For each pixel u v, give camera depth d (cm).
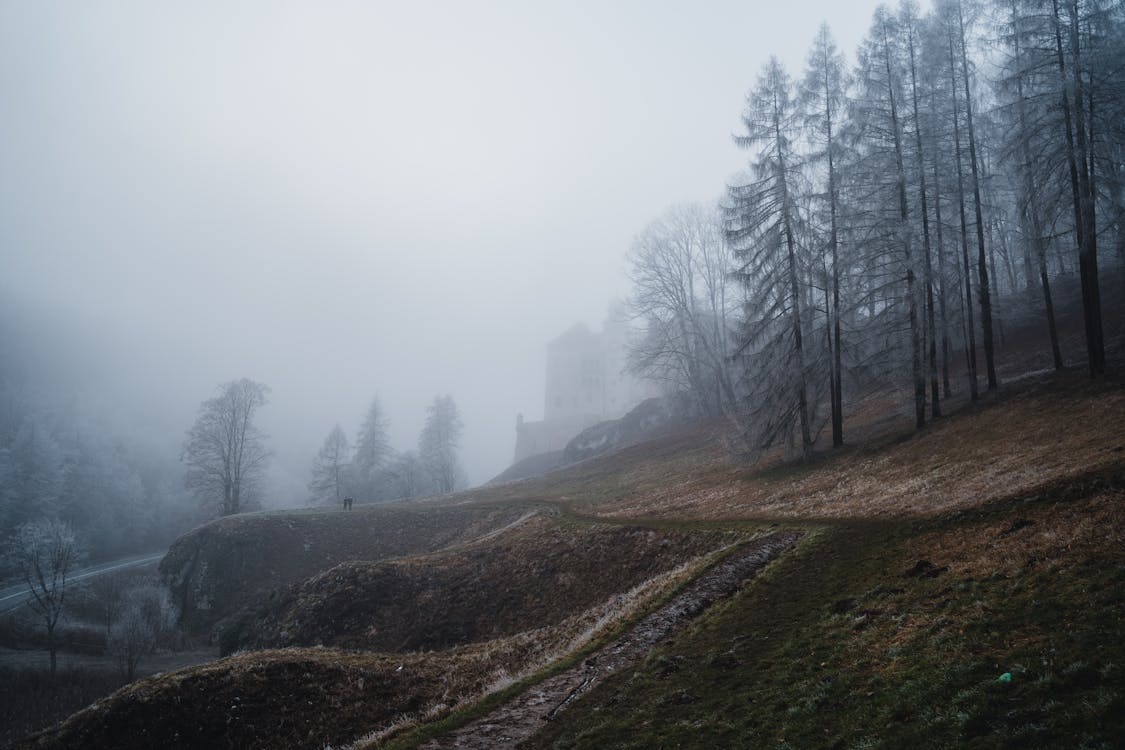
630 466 5306
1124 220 2517
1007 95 3036
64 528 4828
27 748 1705
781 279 3164
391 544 4831
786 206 3073
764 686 1125
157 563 6625
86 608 4944
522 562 3055
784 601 1573
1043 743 684
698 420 6266
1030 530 1402
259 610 3591
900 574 1482
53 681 3409
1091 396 2389
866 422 3666
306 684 1886
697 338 6034
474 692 1662
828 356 3195
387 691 1842
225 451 7138
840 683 1038
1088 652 830
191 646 4138
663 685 1262
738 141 3195
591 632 1747
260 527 5166
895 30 2944
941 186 2933
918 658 1030
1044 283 2936
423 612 2877
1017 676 846
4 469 7456
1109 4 2473
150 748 1686
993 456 2234
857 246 2938
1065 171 2612
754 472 3559
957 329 3116
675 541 2595
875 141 2986
